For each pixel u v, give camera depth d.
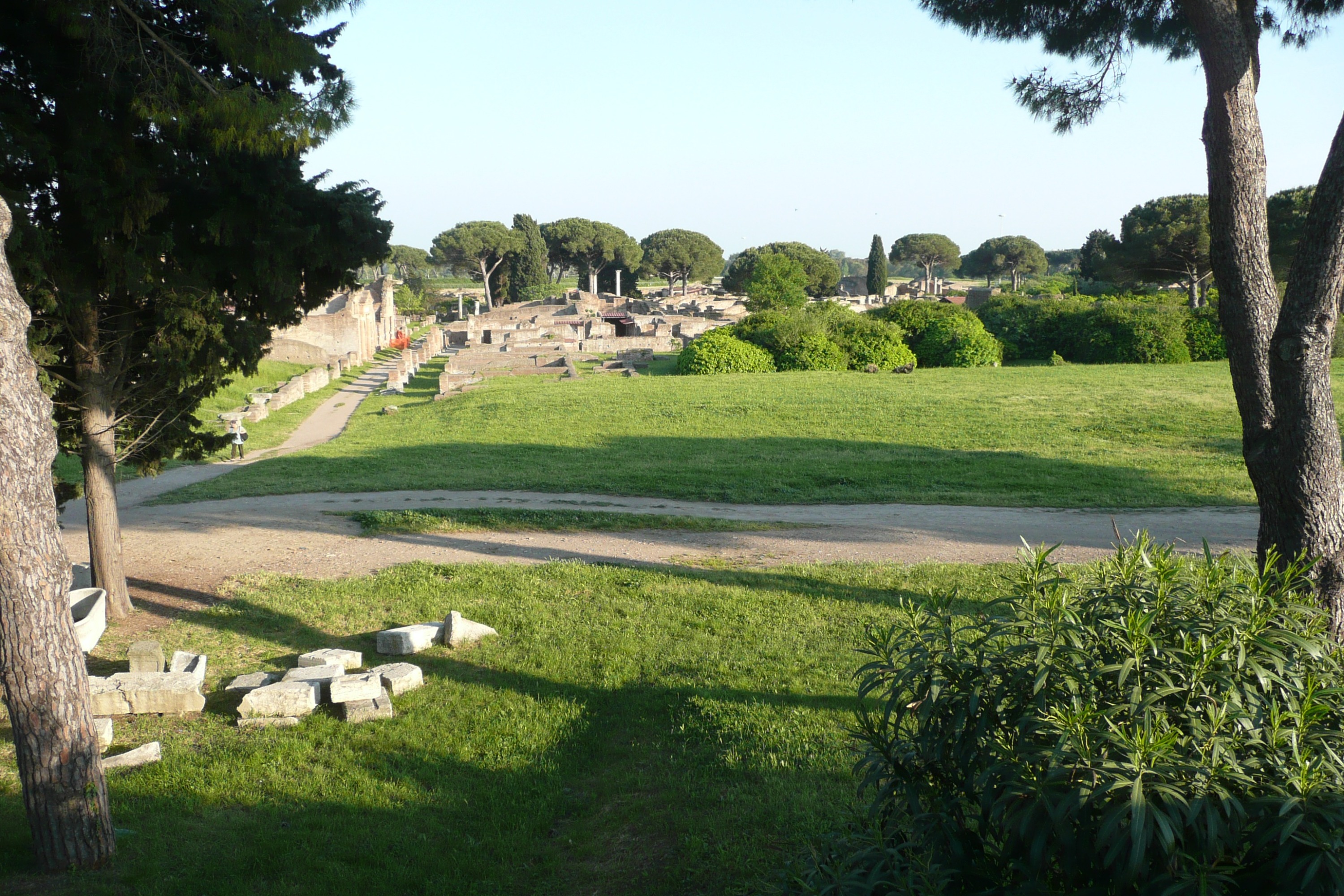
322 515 17.02
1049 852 3.15
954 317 45.12
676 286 139.12
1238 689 3.20
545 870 5.53
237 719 7.91
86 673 5.47
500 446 25.77
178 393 11.28
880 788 4.08
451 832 5.97
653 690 8.38
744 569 12.88
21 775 5.32
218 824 6.04
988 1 9.20
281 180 10.20
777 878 4.91
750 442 25.36
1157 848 2.97
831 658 9.05
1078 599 3.75
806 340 42.59
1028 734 3.27
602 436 26.86
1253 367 6.51
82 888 5.14
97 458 10.55
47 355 9.46
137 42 8.77
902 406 30.03
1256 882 2.91
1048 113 9.47
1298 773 2.91
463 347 67.19
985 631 4.18
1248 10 7.09
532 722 7.73
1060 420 27.00
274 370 48.31
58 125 9.27
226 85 9.29
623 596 11.39
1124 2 9.09
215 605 11.20
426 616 10.68
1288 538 6.20
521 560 13.34
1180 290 69.38
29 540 5.16
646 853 5.63
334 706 8.09
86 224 8.96
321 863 5.50
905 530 15.52
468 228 102.44
